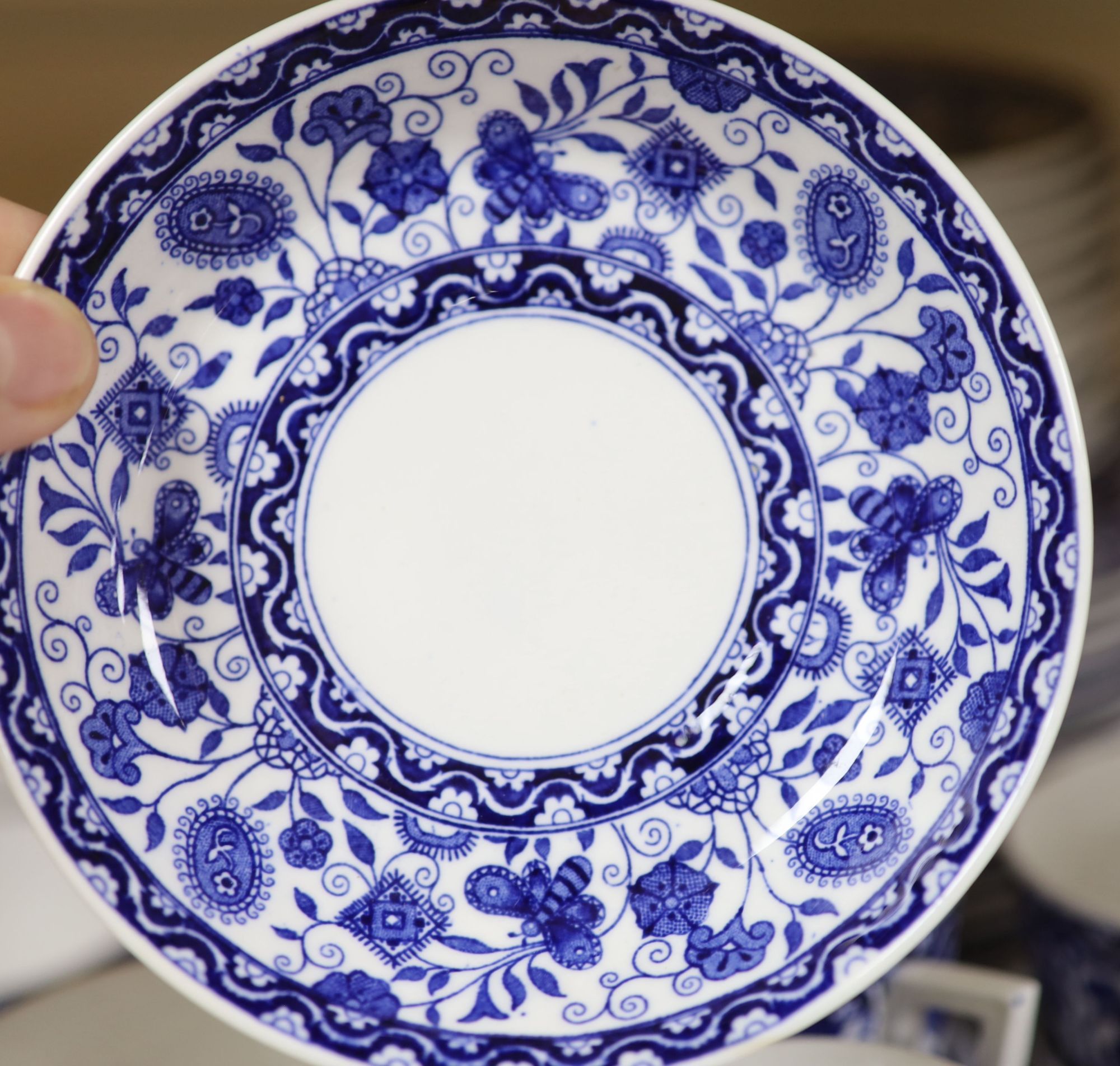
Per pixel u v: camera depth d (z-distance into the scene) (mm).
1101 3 736
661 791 584
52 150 753
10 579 527
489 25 536
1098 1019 719
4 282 501
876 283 565
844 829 566
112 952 746
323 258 579
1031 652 540
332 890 562
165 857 540
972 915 826
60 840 520
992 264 533
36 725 524
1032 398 536
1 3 717
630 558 591
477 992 551
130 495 566
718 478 593
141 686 558
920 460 570
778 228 577
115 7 729
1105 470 750
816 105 543
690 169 578
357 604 585
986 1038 690
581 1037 543
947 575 565
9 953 712
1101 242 732
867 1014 707
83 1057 675
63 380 511
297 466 585
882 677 577
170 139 527
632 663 590
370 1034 535
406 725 583
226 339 575
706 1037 540
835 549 588
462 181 582
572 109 569
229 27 742
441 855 575
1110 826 767
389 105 556
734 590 593
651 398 594
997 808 533
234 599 580
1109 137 742
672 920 567
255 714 574
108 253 535
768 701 589
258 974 536
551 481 591
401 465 589
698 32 536
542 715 586
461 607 587
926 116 736
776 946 553
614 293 591
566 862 577
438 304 589
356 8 521
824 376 583
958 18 761
